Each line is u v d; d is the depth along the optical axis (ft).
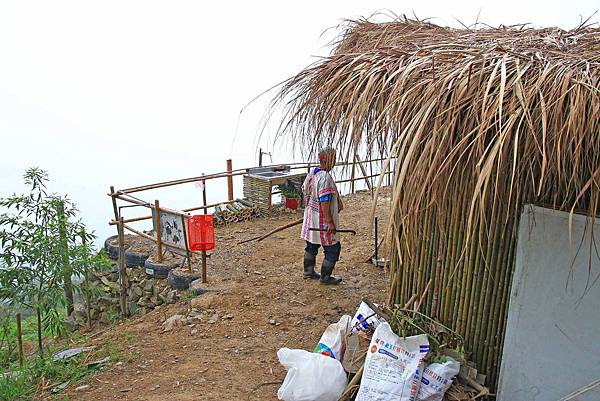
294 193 28.91
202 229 18.62
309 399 11.07
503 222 10.16
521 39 11.43
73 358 14.79
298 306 17.42
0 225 16.93
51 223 17.52
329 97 10.96
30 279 16.88
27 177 17.99
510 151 8.50
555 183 9.22
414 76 9.59
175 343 15.23
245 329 15.92
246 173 28.99
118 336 15.96
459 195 10.39
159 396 12.48
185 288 19.66
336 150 10.64
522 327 10.05
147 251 22.84
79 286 20.42
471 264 10.74
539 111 8.00
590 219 8.94
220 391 12.62
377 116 10.06
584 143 7.93
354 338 11.91
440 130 8.70
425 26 15.03
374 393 10.37
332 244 18.51
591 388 9.49
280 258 22.04
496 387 10.96
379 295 18.11
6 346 18.94
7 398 12.71
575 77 8.13
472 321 11.02
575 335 9.56
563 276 9.45
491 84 8.48
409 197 9.16
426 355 10.52
